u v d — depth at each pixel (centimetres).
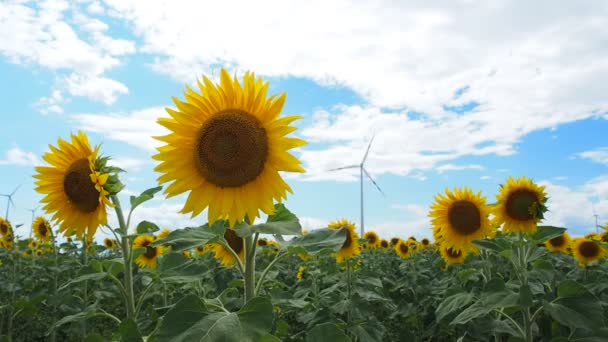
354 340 134
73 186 86
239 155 70
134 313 88
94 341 92
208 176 72
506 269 170
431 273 228
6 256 200
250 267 69
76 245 212
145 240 171
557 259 207
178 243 70
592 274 177
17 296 197
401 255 256
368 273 165
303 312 147
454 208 149
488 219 146
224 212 70
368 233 288
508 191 117
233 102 72
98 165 85
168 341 53
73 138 91
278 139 70
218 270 188
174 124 72
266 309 55
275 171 70
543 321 140
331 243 70
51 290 187
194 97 72
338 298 151
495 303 89
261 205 70
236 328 53
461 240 148
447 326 155
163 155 73
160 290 151
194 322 54
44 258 214
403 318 184
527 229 114
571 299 89
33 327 175
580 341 96
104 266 92
